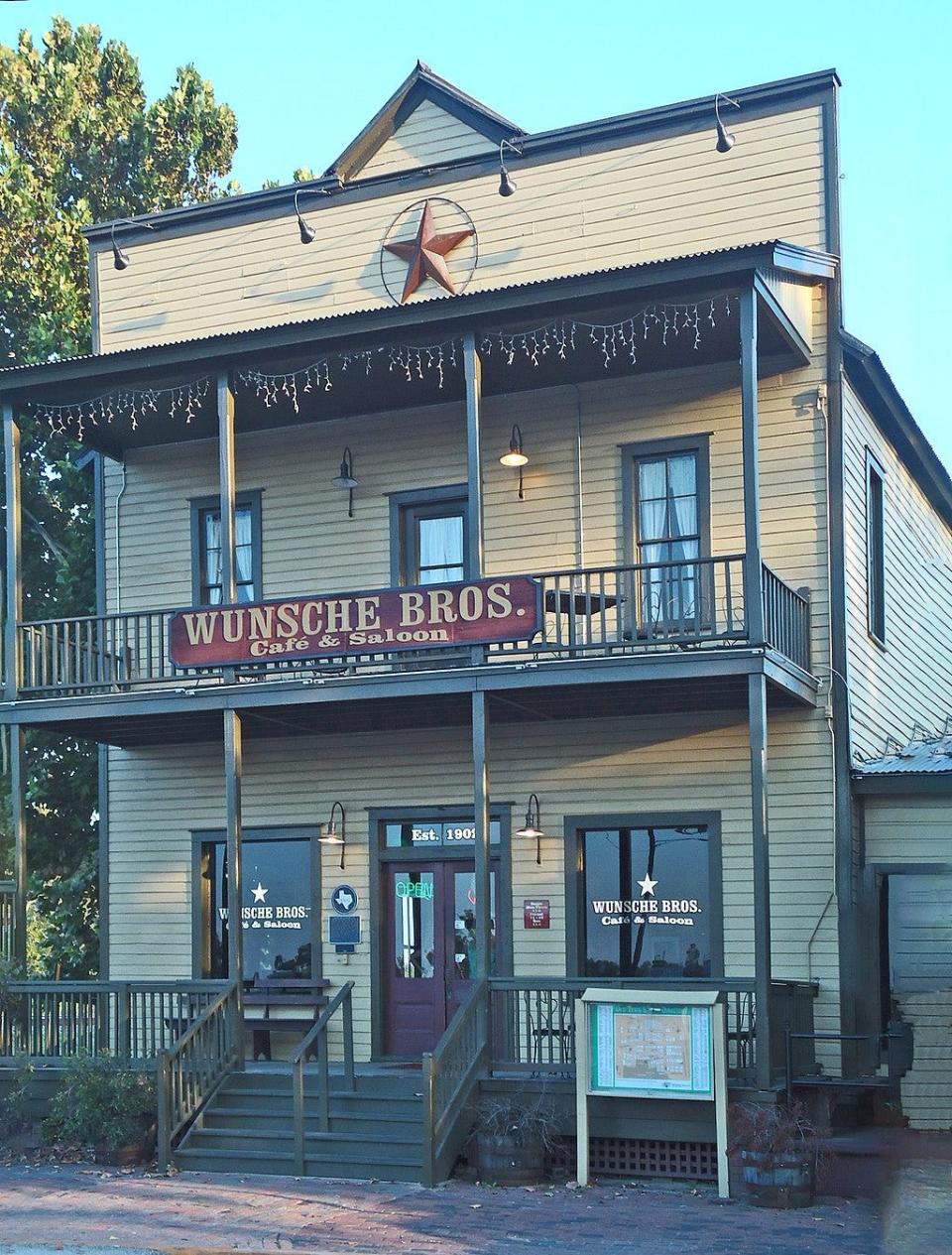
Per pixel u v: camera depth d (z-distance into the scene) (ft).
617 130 59.31
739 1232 37.96
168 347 55.57
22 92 98.99
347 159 63.41
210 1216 40.27
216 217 65.92
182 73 103.40
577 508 58.49
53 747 89.76
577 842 57.11
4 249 93.81
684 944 55.36
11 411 58.75
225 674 55.26
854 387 57.93
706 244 57.67
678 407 57.41
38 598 93.50
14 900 57.72
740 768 55.21
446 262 61.72
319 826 61.11
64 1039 54.80
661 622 53.57
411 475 61.36
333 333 53.57
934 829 53.93
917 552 68.23
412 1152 46.39
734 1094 45.27
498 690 51.06
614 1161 46.37
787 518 55.52
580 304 50.78
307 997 59.06
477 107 61.46
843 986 52.75
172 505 65.21
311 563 62.54
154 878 63.52
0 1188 44.86
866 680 57.41
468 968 58.54
